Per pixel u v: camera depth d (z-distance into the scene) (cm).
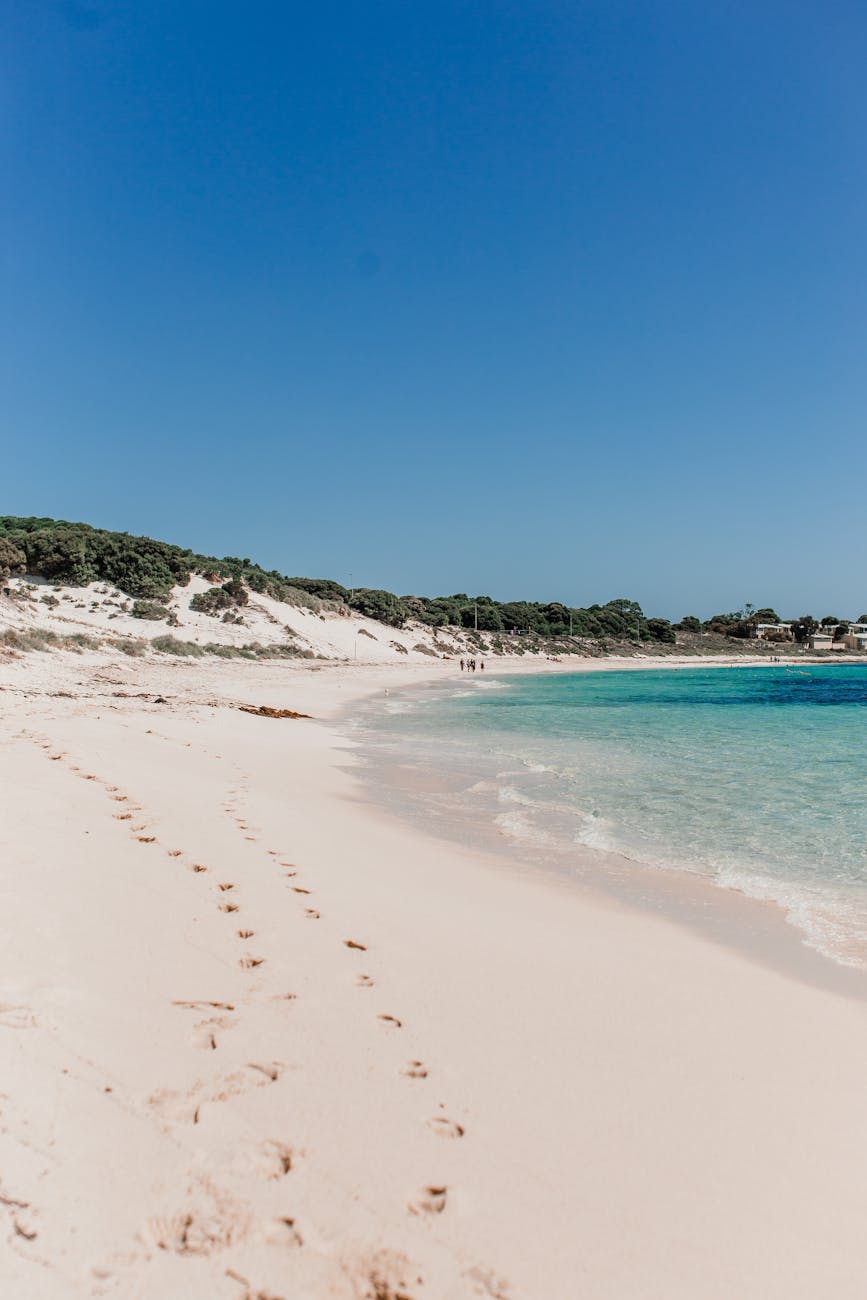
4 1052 325
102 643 3881
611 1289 238
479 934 580
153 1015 382
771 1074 391
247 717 2159
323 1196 265
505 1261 245
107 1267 224
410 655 7300
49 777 927
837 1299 241
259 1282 226
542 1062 380
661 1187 290
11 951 429
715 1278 247
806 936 654
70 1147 272
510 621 10669
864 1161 319
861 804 1243
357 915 588
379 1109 321
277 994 427
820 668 10575
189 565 6181
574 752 1864
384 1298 226
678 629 14975
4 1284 211
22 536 5362
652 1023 442
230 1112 307
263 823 879
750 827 1081
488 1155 298
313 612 7125
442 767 1571
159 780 1032
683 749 1948
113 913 515
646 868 870
